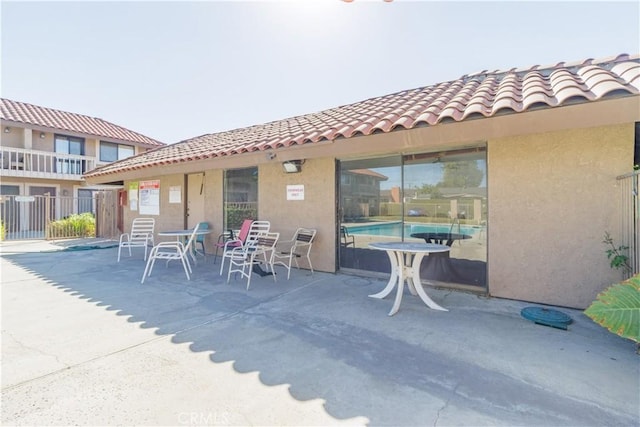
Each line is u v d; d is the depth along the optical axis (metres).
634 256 3.98
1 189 15.91
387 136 5.00
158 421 2.30
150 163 8.79
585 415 2.37
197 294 5.52
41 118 17.72
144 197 11.82
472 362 3.15
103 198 14.82
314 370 3.01
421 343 3.58
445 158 5.75
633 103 3.44
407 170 6.14
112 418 2.33
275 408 2.46
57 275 7.01
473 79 6.64
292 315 4.48
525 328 3.98
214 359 3.21
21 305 4.91
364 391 2.68
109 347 3.47
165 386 2.74
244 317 4.40
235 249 6.67
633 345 3.49
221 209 9.29
